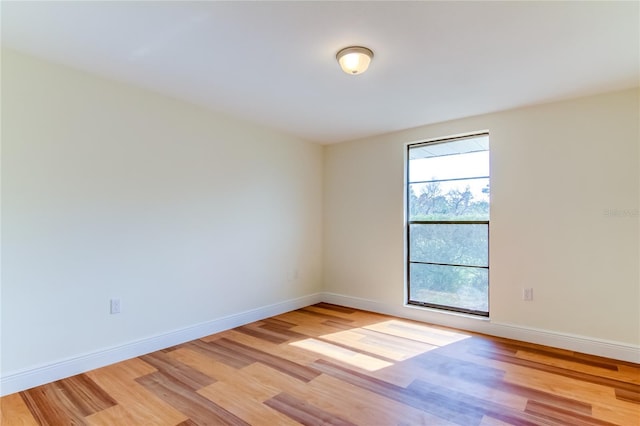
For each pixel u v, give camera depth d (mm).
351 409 1961
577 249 2855
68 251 2371
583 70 2357
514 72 2400
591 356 2719
